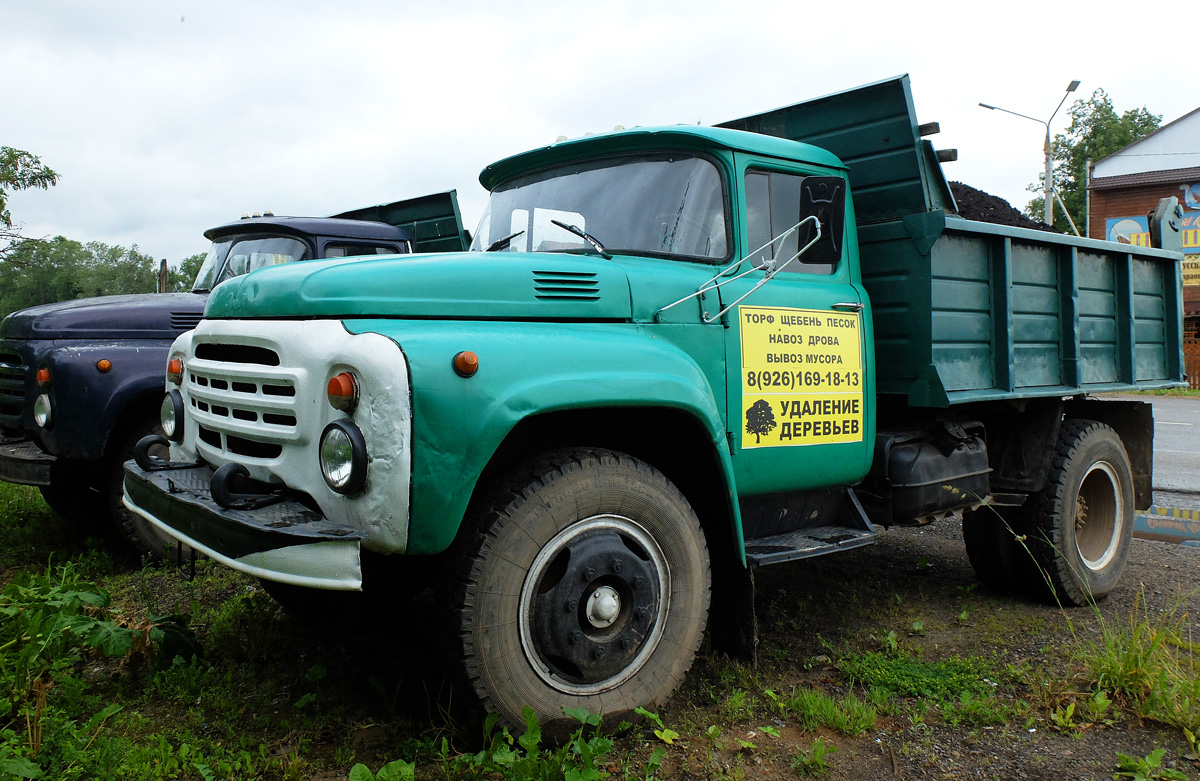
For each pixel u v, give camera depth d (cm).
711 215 348
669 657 294
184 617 351
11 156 2036
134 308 517
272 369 270
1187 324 2706
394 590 316
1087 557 461
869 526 377
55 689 298
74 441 468
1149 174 2830
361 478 237
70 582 396
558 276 295
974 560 467
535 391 256
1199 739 281
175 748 269
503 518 256
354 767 228
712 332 328
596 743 251
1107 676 319
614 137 365
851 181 408
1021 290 430
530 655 262
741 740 282
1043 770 266
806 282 373
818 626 400
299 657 347
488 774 251
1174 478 832
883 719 303
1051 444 442
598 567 273
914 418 423
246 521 245
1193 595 461
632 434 319
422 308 267
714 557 331
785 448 352
